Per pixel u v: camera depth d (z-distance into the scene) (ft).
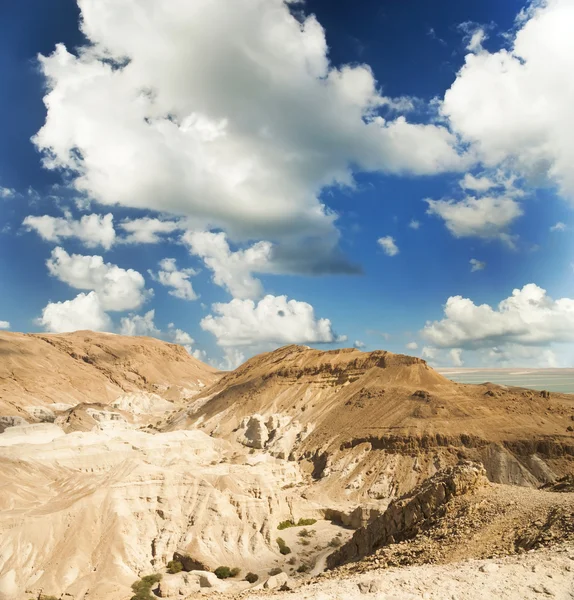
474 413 521.65
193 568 281.54
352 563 161.58
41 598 244.22
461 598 89.35
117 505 299.99
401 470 464.24
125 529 289.33
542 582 91.56
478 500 158.61
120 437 533.14
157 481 322.14
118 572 263.90
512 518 138.92
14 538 270.87
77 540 276.41
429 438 482.69
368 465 483.92
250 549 303.07
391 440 497.46
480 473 172.86
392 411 549.95
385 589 97.81
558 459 447.42
